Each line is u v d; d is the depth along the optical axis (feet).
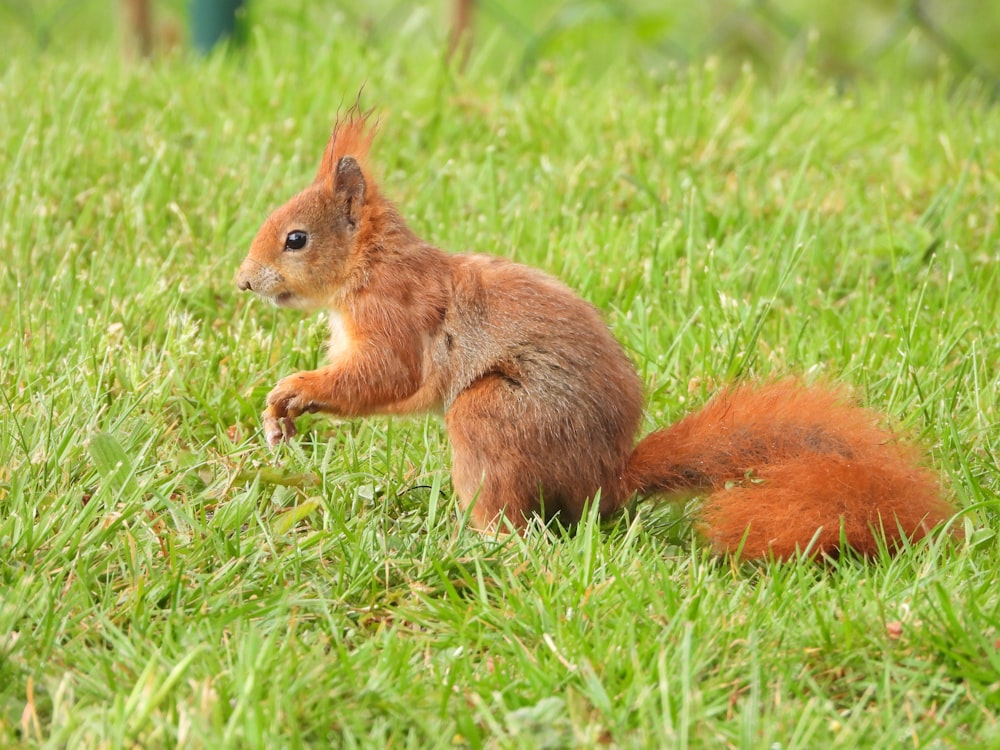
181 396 28.12
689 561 23.02
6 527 22.30
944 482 25.75
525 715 18.40
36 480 24.07
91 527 23.39
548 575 22.27
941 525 24.07
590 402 24.63
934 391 28.76
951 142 42.22
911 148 42.22
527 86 47.16
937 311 33.14
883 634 20.52
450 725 18.65
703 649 20.02
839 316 33.14
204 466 25.58
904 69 58.70
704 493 25.44
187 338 29.89
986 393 28.99
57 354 29.30
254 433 27.81
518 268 25.80
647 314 32.55
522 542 23.15
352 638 21.08
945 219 37.04
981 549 24.03
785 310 33.30
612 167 40.22
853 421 25.12
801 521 23.56
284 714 18.29
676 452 25.25
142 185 36.83
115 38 61.82
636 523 23.67
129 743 17.58
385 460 26.91
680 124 42.52
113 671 19.42
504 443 24.25
